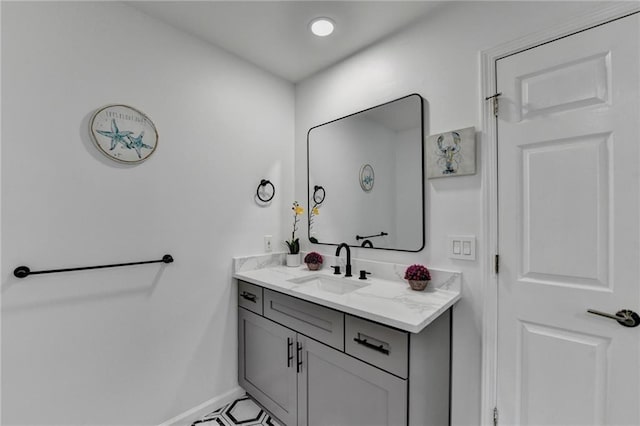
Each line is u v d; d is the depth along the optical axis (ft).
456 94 4.86
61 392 4.29
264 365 5.89
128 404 4.92
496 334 4.43
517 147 4.27
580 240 3.80
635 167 3.46
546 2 4.04
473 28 4.70
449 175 4.85
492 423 4.44
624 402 3.51
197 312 5.83
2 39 3.86
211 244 6.07
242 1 4.90
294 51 6.40
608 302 3.61
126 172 4.92
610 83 3.61
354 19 5.36
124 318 4.89
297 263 7.24
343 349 4.45
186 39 5.73
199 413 5.79
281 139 7.50
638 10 3.43
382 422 3.96
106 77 4.71
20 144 3.97
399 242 5.57
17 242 3.95
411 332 3.60
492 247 4.47
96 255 4.59
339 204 6.71
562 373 3.91
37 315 4.11
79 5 4.46
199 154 5.88
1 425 3.88
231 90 6.45
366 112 6.15
